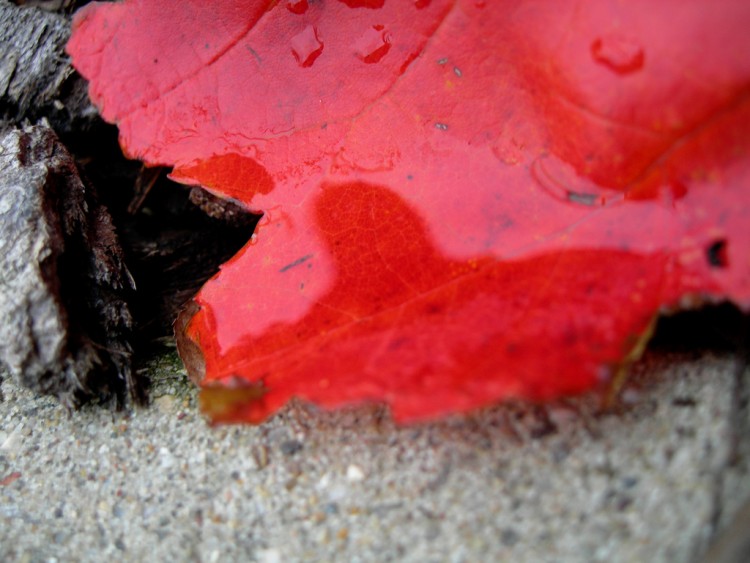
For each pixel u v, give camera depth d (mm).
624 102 108
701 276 105
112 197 150
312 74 125
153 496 121
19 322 121
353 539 113
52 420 129
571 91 111
